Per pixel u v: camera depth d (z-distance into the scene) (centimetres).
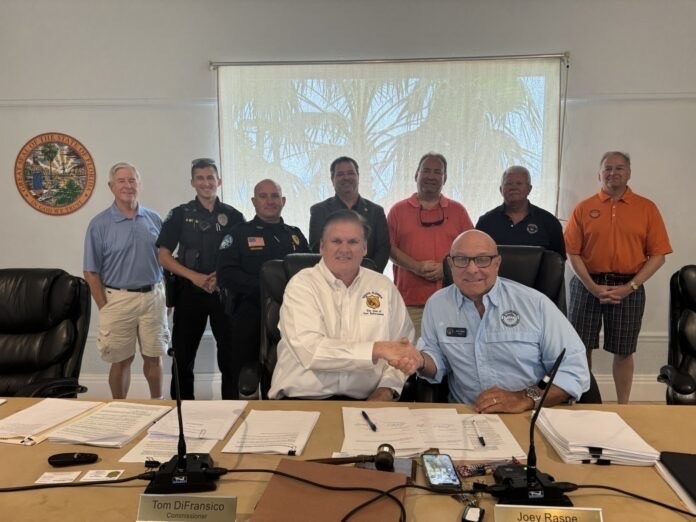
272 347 199
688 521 93
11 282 211
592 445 115
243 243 276
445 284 201
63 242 349
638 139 324
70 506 99
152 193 342
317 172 333
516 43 321
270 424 134
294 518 91
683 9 312
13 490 104
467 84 322
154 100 334
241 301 273
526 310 171
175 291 299
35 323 211
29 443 124
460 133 326
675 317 217
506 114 323
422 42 324
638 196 304
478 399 149
